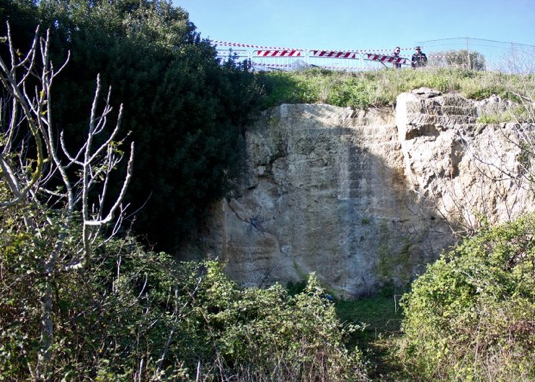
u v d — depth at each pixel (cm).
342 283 1129
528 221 726
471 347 644
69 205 440
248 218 1135
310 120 1180
